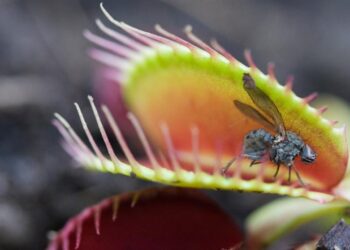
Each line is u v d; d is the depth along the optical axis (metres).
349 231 0.10
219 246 0.10
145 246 0.10
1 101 0.14
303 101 0.10
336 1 0.19
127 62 0.12
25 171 0.13
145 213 0.10
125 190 0.13
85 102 0.14
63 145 0.14
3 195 0.13
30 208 0.13
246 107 0.10
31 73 0.15
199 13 0.17
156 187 0.10
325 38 0.18
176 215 0.10
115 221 0.10
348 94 0.17
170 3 0.17
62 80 0.15
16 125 0.14
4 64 0.15
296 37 0.18
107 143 0.10
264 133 0.10
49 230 0.13
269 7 0.18
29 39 0.15
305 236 0.14
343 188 0.10
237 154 0.10
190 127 0.11
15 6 0.15
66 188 0.13
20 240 0.13
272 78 0.10
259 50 0.17
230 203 0.14
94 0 0.17
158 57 0.11
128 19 0.17
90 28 0.16
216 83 0.10
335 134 0.10
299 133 0.10
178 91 0.11
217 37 0.17
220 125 0.10
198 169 0.09
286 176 0.10
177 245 0.10
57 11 0.16
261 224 0.11
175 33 0.17
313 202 0.11
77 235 0.10
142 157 0.13
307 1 0.19
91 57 0.15
